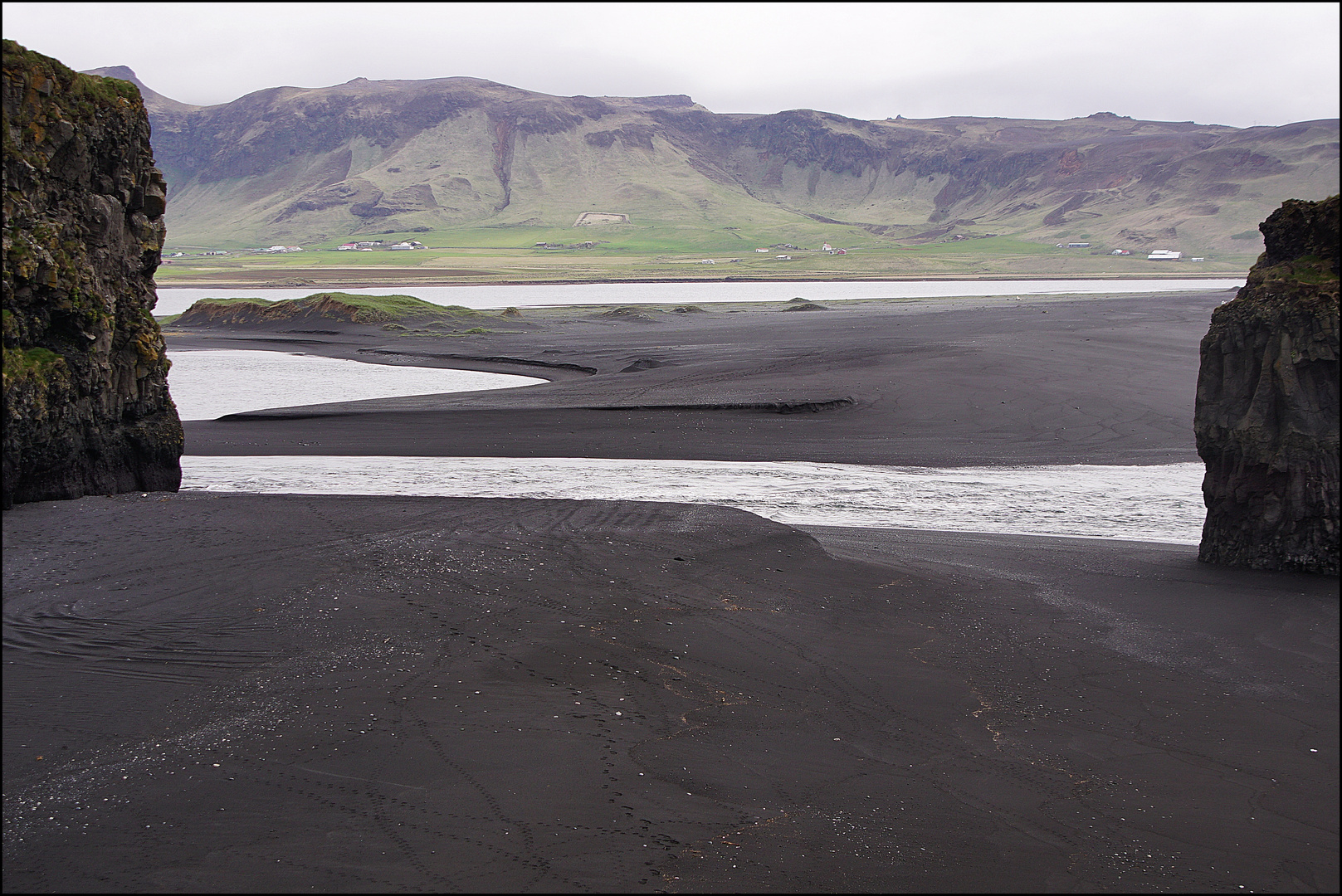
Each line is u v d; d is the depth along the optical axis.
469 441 27.36
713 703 8.77
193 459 24.95
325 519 13.95
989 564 14.15
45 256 15.51
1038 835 6.88
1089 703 9.17
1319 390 13.45
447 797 6.91
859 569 13.41
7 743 7.42
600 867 6.18
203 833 6.39
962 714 8.80
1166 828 7.05
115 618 9.78
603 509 15.73
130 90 17.88
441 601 10.81
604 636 10.10
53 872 5.96
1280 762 8.05
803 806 7.10
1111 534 16.86
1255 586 12.98
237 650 9.26
